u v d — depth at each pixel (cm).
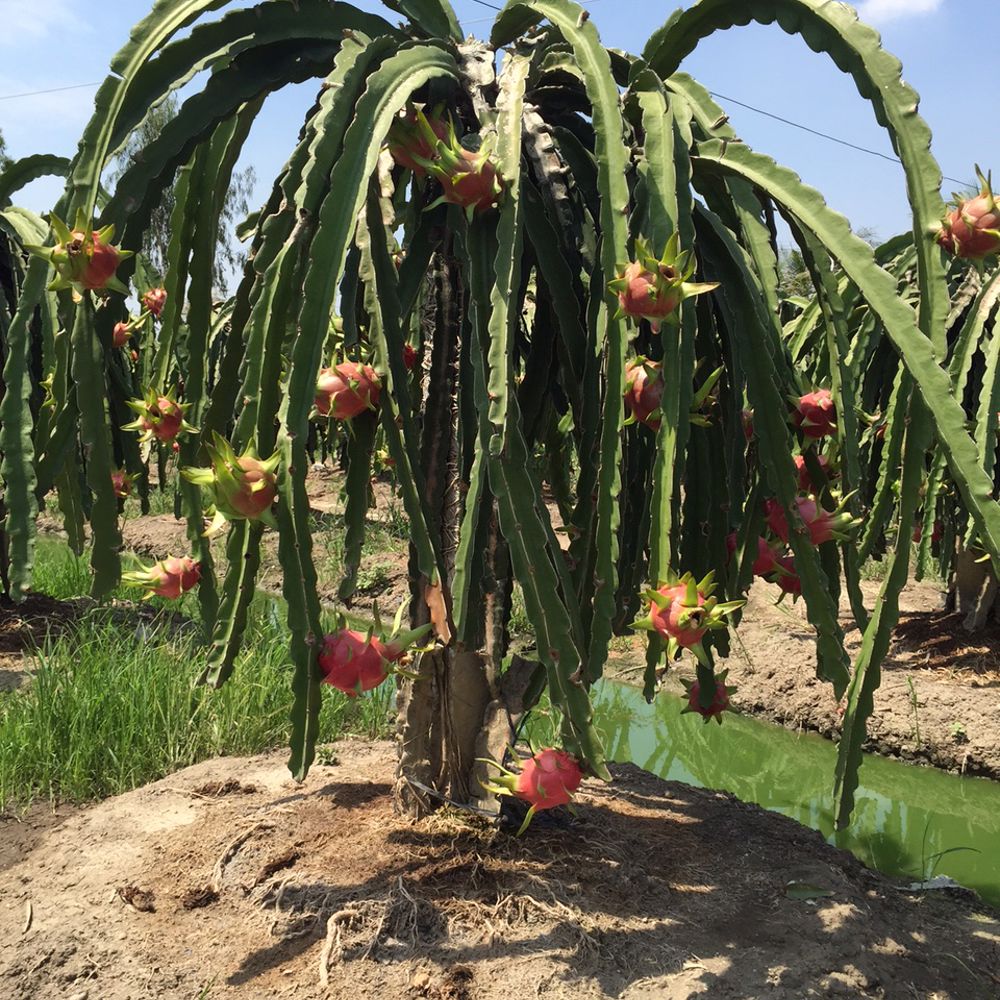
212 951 187
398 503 780
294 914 194
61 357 188
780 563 181
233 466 132
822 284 181
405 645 154
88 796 287
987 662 434
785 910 202
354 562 169
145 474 368
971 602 470
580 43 163
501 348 143
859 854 307
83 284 149
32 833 257
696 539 190
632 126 190
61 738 300
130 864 222
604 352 160
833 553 194
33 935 196
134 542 777
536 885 198
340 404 157
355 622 581
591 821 236
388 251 167
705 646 192
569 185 200
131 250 168
